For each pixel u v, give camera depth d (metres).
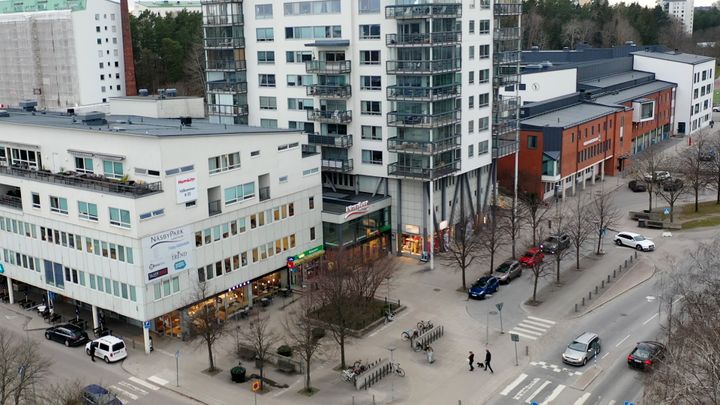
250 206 70.88
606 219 92.19
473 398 53.56
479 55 88.12
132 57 184.00
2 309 74.38
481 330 65.88
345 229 80.88
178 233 63.91
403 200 86.56
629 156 128.50
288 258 75.94
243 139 69.12
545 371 57.44
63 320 71.38
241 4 95.38
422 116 80.94
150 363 61.25
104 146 66.44
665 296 63.62
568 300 72.12
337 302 62.25
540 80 130.00
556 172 104.62
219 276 68.50
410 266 84.25
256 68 96.12
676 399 38.75
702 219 97.62
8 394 50.75
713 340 42.88
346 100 87.50
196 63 181.38
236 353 62.69
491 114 92.31
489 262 83.50
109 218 62.44
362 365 58.47
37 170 71.62
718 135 135.88
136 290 61.88
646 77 154.88
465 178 91.00
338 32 86.44
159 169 62.12
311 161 77.75
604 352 60.34
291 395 55.09
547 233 92.00
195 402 54.53
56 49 196.62
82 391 53.03
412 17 79.25
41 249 69.94
